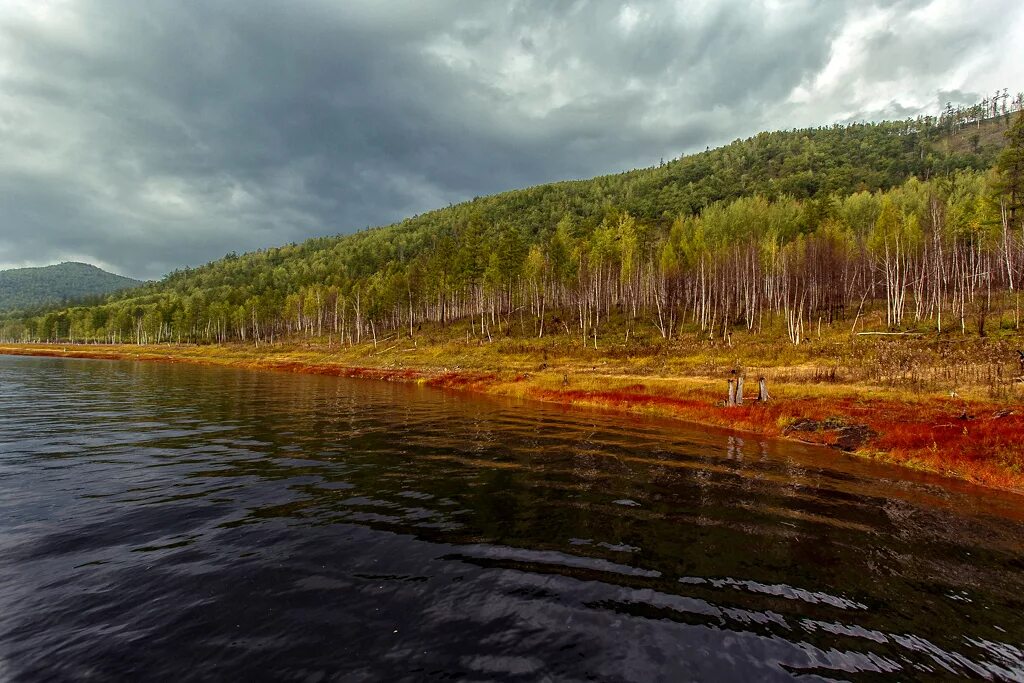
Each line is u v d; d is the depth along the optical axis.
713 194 192.00
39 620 7.44
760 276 88.50
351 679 6.26
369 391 47.81
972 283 71.69
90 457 18.00
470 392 50.53
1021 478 17.80
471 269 99.19
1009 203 53.38
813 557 10.89
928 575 10.22
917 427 23.44
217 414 29.67
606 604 8.46
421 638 7.24
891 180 180.12
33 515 11.94
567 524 12.37
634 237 95.81
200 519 11.94
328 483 15.41
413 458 19.30
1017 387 28.19
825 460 21.66
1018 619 8.60
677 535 11.90
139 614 7.67
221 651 6.79
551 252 95.94
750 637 7.65
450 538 11.19
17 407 30.55
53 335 176.50
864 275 89.12
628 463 19.48
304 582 8.87
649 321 89.50
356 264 175.88
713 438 26.34
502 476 16.91
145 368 73.94
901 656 7.38
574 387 45.69
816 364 49.22
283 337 139.62
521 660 6.79
